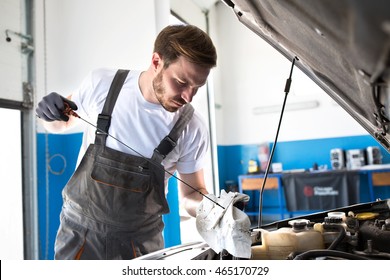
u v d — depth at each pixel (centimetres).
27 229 211
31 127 214
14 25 206
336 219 68
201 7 344
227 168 389
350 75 44
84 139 101
